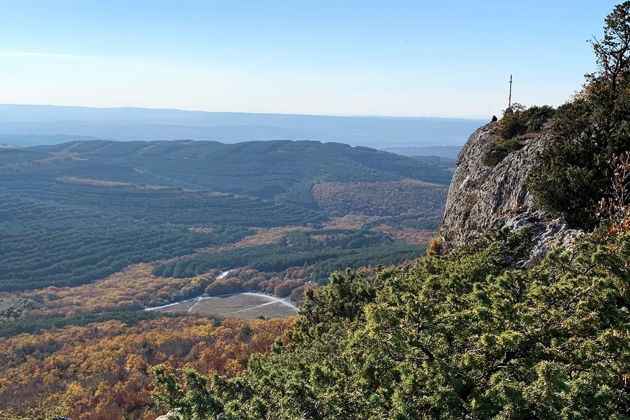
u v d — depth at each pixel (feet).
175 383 35.12
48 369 227.61
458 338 30.32
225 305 574.97
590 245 37.96
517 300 33.83
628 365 26.45
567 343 27.50
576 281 31.19
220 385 36.37
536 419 25.21
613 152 62.13
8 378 224.12
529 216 67.92
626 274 30.86
